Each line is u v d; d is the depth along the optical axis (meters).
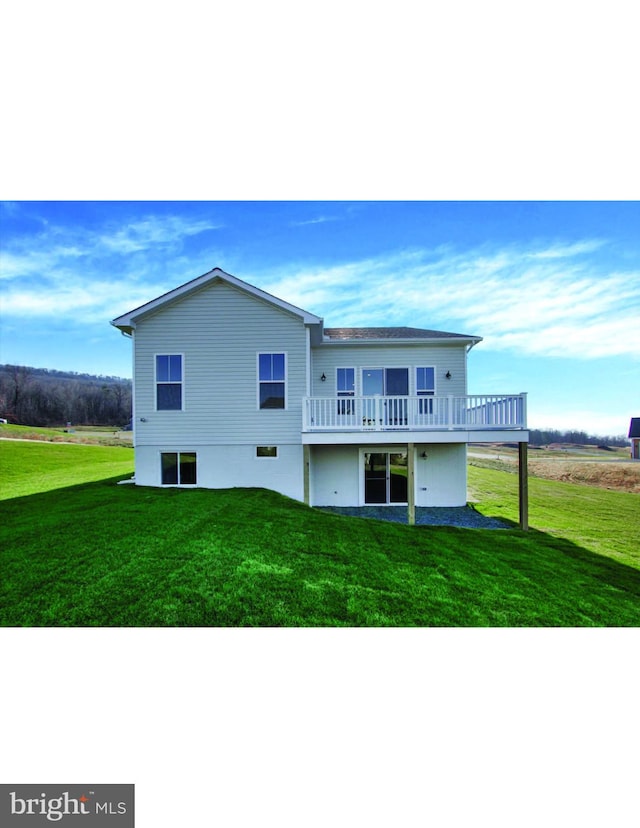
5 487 16.39
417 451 14.06
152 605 5.18
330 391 14.45
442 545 8.62
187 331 12.43
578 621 5.62
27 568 6.09
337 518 9.99
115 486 12.59
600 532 12.02
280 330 12.38
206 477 12.39
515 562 7.89
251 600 5.40
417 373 14.34
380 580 6.34
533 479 24.98
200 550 6.87
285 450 12.36
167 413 12.42
